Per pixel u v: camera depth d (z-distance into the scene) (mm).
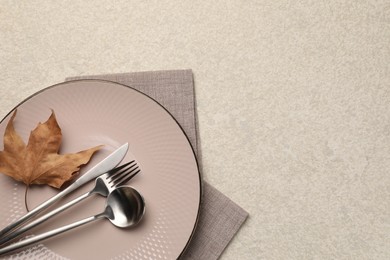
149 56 816
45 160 693
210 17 837
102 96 726
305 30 842
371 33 846
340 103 815
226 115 798
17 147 690
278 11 847
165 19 831
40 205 679
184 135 711
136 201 695
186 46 823
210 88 807
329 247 762
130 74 776
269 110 805
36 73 797
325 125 805
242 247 750
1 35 805
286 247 756
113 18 826
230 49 827
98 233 689
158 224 692
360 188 784
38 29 814
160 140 716
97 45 814
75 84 724
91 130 723
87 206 701
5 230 665
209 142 787
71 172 695
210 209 742
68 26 818
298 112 807
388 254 763
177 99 774
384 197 783
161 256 679
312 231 765
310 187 780
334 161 792
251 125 797
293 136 797
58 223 693
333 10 851
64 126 721
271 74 820
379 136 805
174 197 700
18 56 801
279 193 774
